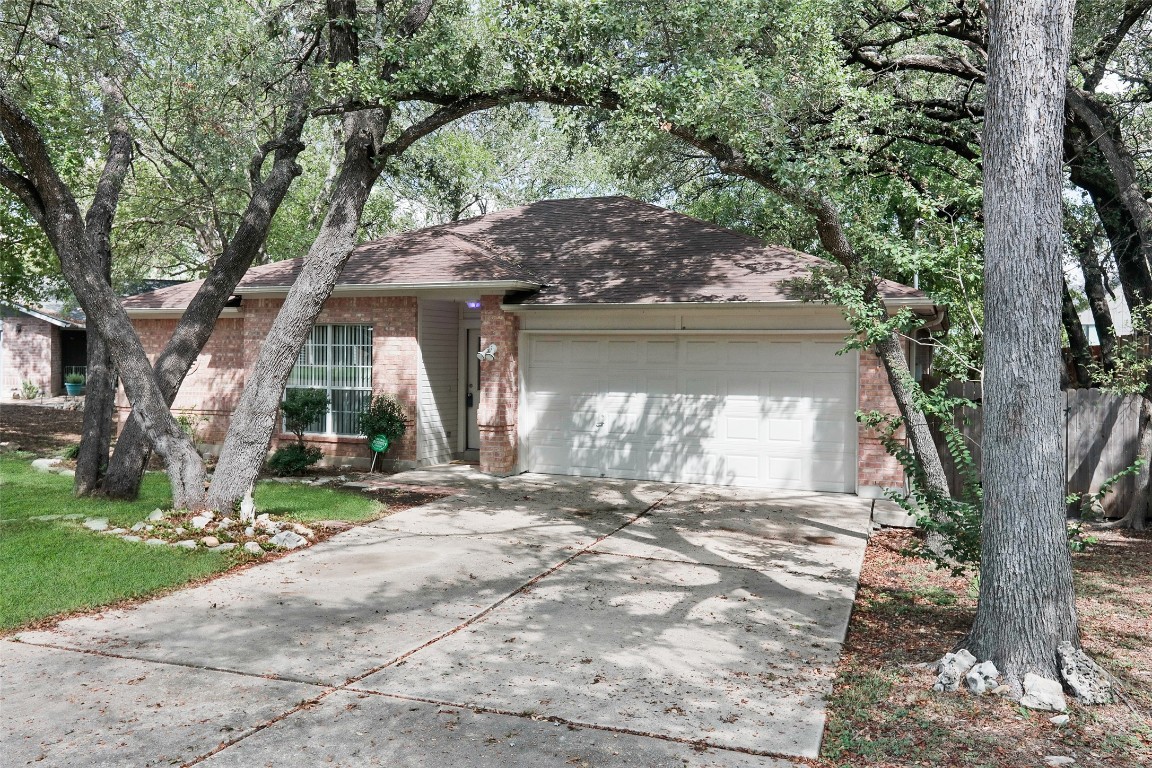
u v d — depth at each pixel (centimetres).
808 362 1238
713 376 1291
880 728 469
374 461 1412
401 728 457
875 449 1184
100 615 652
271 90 1131
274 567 805
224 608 674
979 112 1416
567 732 454
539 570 804
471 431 1602
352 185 979
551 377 1388
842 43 1261
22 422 2278
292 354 975
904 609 718
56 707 479
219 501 947
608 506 1126
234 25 1188
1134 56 1337
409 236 1562
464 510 1095
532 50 908
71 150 1452
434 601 698
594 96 910
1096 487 1180
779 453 1253
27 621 631
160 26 1075
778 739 450
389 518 1042
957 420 1221
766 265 1294
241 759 420
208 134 1146
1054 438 521
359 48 984
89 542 855
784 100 808
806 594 737
